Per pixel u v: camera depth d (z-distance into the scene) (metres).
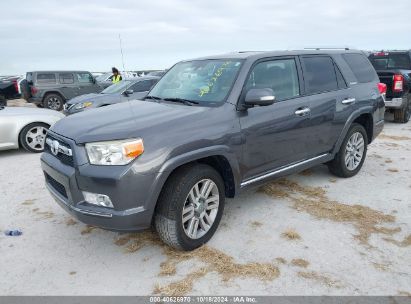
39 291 2.90
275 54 4.19
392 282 2.92
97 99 9.94
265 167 3.96
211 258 3.27
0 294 2.87
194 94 3.90
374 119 5.42
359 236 3.61
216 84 3.83
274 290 2.85
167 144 3.03
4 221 4.14
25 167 6.39
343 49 5.31
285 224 3.88
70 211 3.16
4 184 5.45
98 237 3.73
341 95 4.79
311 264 3.16
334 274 3.03
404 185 4.99
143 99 4.37
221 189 3.55
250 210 4.23
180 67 4.62
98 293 2.86
